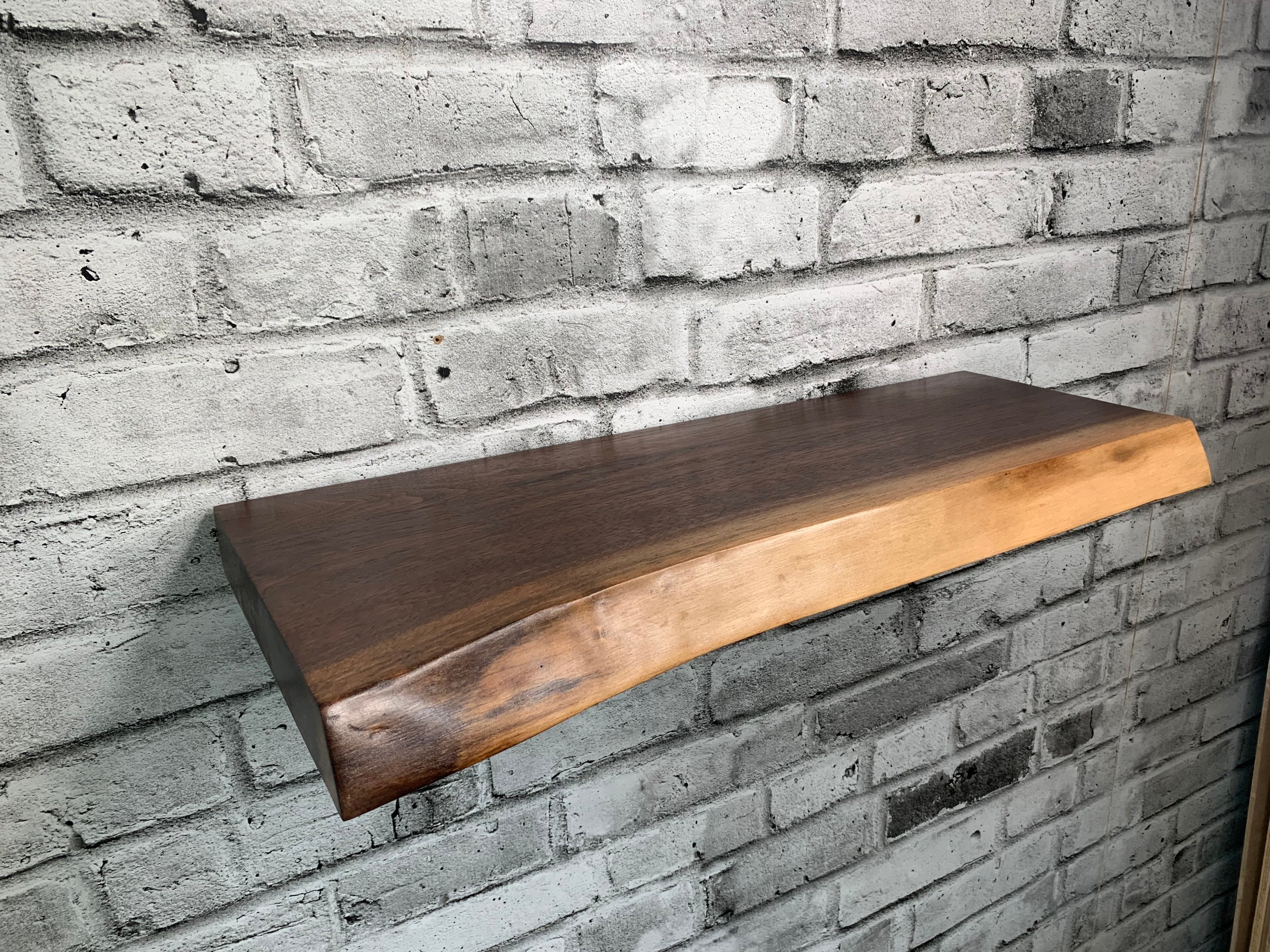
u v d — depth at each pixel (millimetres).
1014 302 904
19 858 581
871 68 743
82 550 550
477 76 590
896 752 979
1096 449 611
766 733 876
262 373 575
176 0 497
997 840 1114
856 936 1022
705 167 694
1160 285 1009
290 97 540
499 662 388
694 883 879
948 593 959
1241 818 1431
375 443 625
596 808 799
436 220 604
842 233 777
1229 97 977
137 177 511
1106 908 1290
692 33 658
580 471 622
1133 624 1153
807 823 936
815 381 809
